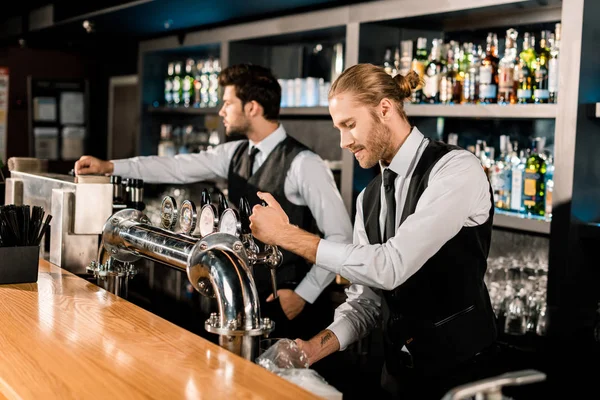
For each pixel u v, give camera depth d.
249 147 3.17
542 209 3.01
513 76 3.07
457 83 3.34
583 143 2.63
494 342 2.11
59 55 6.76
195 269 1.52
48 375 1.33
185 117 5.57
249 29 4.33
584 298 2.70
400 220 2.08
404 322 2.09
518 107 2.85
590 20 2.59
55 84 6.55
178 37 5.03
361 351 2.58
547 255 3.15
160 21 4.73
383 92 2.00
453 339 2.05
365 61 3.58
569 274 2.65
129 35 5.61
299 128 4.57
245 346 1.46
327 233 2.86
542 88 2.97
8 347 1.50
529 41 3.12
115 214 2.02
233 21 4.60
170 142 5.42
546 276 2.98
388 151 2.05
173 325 1.67
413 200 2.03
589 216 2.68
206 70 4.96
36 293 1.99
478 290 2.06
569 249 2.64
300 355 1.47
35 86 6.48
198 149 5.24
